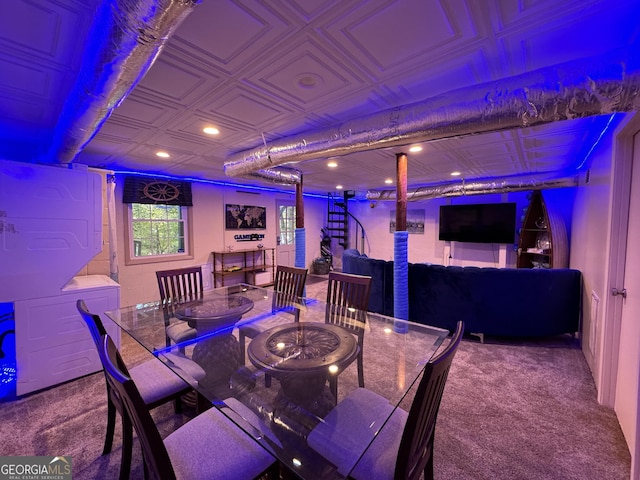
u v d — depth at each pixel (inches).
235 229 237.1
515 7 45.0
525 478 61.9
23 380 91.9
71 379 100.6
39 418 81.7
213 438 51.1
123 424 56.4
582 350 122.3
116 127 96.4
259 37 51.4
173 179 195.9
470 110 65.7
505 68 63.4
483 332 132.7
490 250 238.2
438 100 69.9
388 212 301.9
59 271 97.4
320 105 80.7
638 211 73.5
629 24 49.0
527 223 206.4
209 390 64.1
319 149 94.1
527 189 182.7
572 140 110.9
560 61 61.0
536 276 126.6
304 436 49.9
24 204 90.7
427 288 141.6
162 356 77.4
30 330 93.0
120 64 47.2
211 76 64.4
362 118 83.7
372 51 56.3
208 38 51.4
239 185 237.5
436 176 195.6
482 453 68.6
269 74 63.9
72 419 81.4
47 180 94.3
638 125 71.9
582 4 44.3
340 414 54.7
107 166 160.7
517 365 110.4
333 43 53.5
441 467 64.7
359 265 174.4
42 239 94.0
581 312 126.4
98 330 52.5
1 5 42.4
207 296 123.7
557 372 105.0
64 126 78.3
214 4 43.2
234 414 54.0
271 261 265.0
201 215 215.3
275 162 110.6
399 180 128.0
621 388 78.1
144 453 45.7
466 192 205.3
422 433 45.6
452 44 54.5
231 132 102.4
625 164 80.7
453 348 41.3
